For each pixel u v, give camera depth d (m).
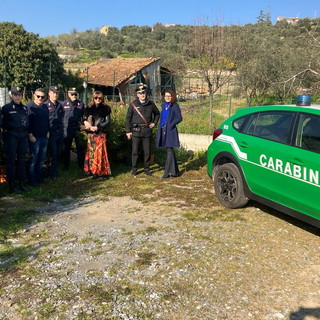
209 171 5.77
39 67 25.03
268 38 27.02
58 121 6.87
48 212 5.24
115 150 8.11
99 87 28.53
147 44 60.81
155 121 7.12
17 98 5.80
